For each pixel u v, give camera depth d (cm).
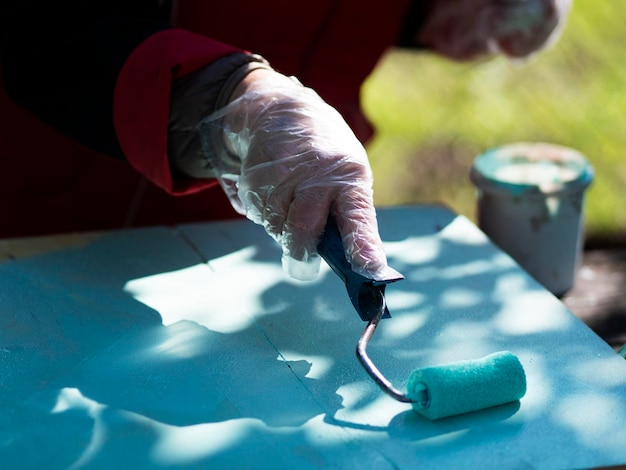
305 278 107
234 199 120
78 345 109
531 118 323
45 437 92
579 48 350
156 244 136
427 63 345
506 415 96
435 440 92
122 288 123
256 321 115
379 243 102
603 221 275
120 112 120
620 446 91
